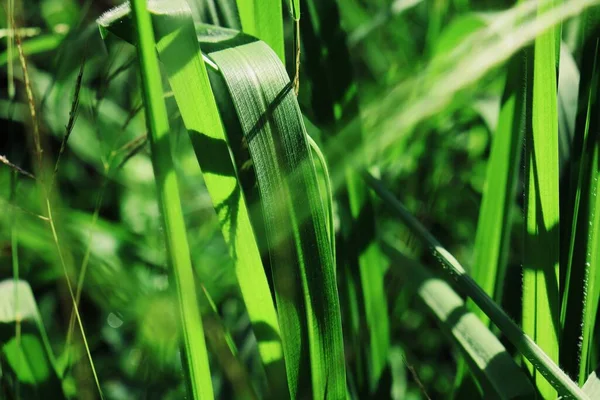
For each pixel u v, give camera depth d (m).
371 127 0.42
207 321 0.36
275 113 0.31
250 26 0.35
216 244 0.58
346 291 0.40
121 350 0.53
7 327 0.37
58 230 0.41
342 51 0.39
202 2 0.36
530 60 0.33
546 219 0.34
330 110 0.39
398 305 0.45
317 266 0.32
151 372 0.43
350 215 0.39
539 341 0.34
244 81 0.31
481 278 0.39
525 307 0.35
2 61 0.44
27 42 0.47
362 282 0.39
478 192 0.59
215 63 0.32
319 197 0.32
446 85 0.41
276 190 0.31
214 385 0.43
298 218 0.32
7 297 0.38
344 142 0.39
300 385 0.33
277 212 0.31
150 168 0.63
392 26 0.70
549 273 0.34
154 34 0.31
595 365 0.36
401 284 0.44
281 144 0.31
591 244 0.34
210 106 0.32
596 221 0.33
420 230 0.36
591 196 0.34
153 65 0.29
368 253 0.39
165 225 0.30
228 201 0.32
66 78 0.43
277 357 0.34
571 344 0.35
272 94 0.31
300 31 0.39
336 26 0.39
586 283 0.34
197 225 0.59
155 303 0.43
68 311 0.46
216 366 0.44
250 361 0.44
